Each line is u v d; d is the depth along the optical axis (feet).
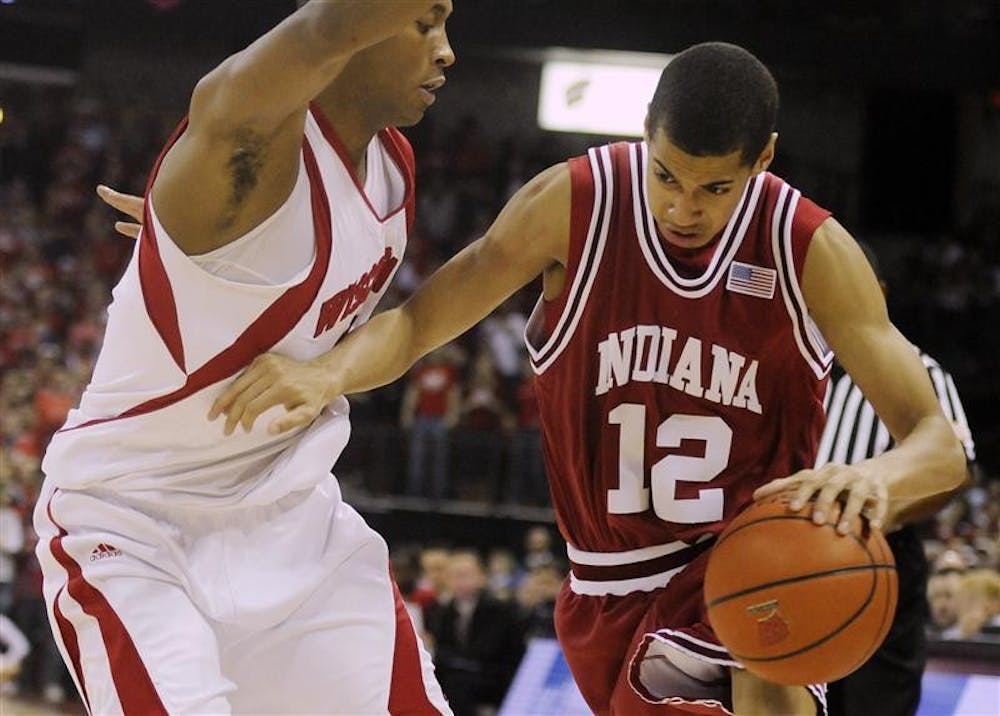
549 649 51.21
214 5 156.25
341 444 24.14
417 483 117.91
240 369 22.52
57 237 157.28
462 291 25.57
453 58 23.12
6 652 75.00
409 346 25.17
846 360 24.68
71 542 22.75
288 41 20.10
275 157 21.31
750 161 22.27
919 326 150.00
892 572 21.93
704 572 25.22
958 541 83.25
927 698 42.88
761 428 25.53
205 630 22.44
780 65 154.10
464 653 71.87
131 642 21.97
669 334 25.04
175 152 21.79
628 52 155.22
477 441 118.21
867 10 154.40
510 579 90.63
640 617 26.45
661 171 22.47
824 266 24.44
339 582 24.39
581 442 26.12
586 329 25.43
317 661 23.88
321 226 22.22
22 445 112.57
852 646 21.49
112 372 22.91
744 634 21.65
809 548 21.47
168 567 22.62
